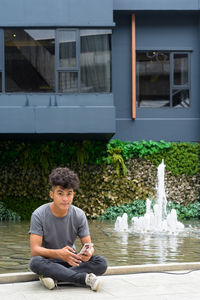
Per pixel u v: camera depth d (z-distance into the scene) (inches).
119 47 560.7
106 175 532.1
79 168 530.0
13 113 476.7
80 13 497.0
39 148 527.5
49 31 498.0
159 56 568.4
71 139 529.3
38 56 496.1
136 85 565.0
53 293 153.3
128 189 538.6
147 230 382.9
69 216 165.6
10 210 510.0
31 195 526.3
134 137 555.8
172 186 545.6
